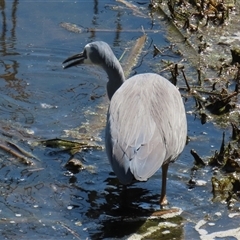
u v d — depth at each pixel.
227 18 16.31
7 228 9.63
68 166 11.07
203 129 12.20
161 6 17.08
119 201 10.34
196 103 12.94
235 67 14.29
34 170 11.00
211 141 11.82
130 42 15.48
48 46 15.17
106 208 10.17
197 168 11.05
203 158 11.31
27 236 9.49
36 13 16.61
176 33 15.88
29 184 10.66
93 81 13.99
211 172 10.95
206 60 14.71
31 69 14.34
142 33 15.91
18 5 17.00
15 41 15.34
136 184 10.73
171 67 14.24
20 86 13.70
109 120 10.24
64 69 13.78
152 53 15.07
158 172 11.09
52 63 14.57
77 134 12.09
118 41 15.52
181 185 10.67
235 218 9.91
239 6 16.86
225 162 11.04
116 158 9.47
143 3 17.31
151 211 10.11
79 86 13.80
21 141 11.80
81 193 10.49
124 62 14.66
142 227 9.77
